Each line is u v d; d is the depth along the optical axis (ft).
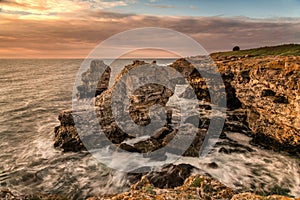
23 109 176.24
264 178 75.56
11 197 51.19
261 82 98.22
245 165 83.71
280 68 91.71
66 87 289.12
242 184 72.28
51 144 106.32
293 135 84.69
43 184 75.41
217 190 40.04
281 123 89.15
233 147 97.96
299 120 80.23
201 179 43.88
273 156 90.48
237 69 123.44
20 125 137.28
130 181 74.95
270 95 95.09
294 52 170.91
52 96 229.66
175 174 72.79
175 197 35.53
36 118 152.97
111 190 72.13
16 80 363.97
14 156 95.30
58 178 78.64
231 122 118.32
